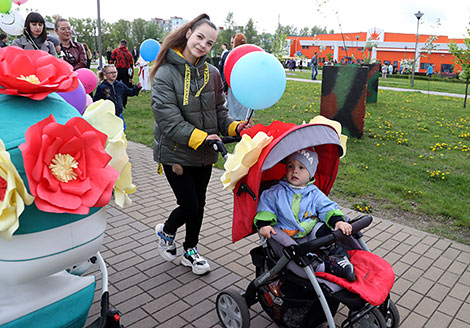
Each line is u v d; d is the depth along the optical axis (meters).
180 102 3.36
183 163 3.48
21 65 1.93
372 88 15.42
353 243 3.04
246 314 2.97
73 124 1.80
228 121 3.71
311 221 3.00
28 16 5.88
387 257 4.35
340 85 9.30
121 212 5.33
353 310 2.64
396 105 15.48
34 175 1.65
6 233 1.64
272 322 3.29
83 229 1.99
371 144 9.05
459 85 29.12
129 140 9.25
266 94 2.98
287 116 12.49
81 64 8.15
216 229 4.91
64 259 1.95
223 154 3.11
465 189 6.39
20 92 1.89
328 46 50.28
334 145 3.15
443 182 6.73
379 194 6.08
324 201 3.02
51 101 2.04
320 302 2.68
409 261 4.28
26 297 2.08
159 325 3.22
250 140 2.73
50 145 1.70
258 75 2.93
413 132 10.59
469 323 3.34
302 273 2.70
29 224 1.81
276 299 2.97
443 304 3.58
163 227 3.97
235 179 2.82
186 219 3.78
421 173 7.13
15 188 1.60
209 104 3.53
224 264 4.14
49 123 1.70
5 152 1.58
